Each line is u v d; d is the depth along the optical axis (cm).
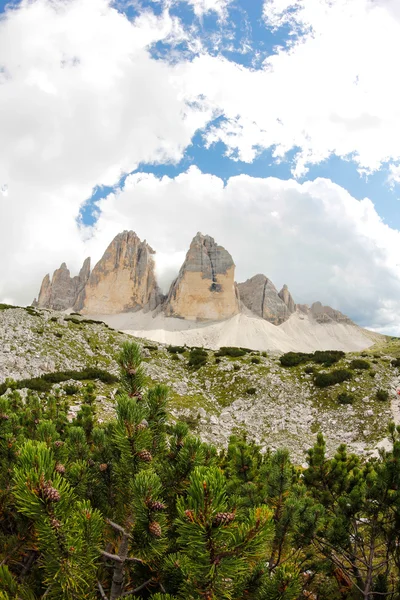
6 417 684
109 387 4266
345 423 4062
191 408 4222
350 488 870
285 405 4491
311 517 637
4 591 316
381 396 4316
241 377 5116
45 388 3700
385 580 699
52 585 308
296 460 3356
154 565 407
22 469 286
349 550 718
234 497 354
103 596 377
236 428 4094
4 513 495
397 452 659
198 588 298
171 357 5894
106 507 464
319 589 721
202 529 270
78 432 586
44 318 5962
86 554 310
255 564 379
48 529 275
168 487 457
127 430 398
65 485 295
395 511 660
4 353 4394
